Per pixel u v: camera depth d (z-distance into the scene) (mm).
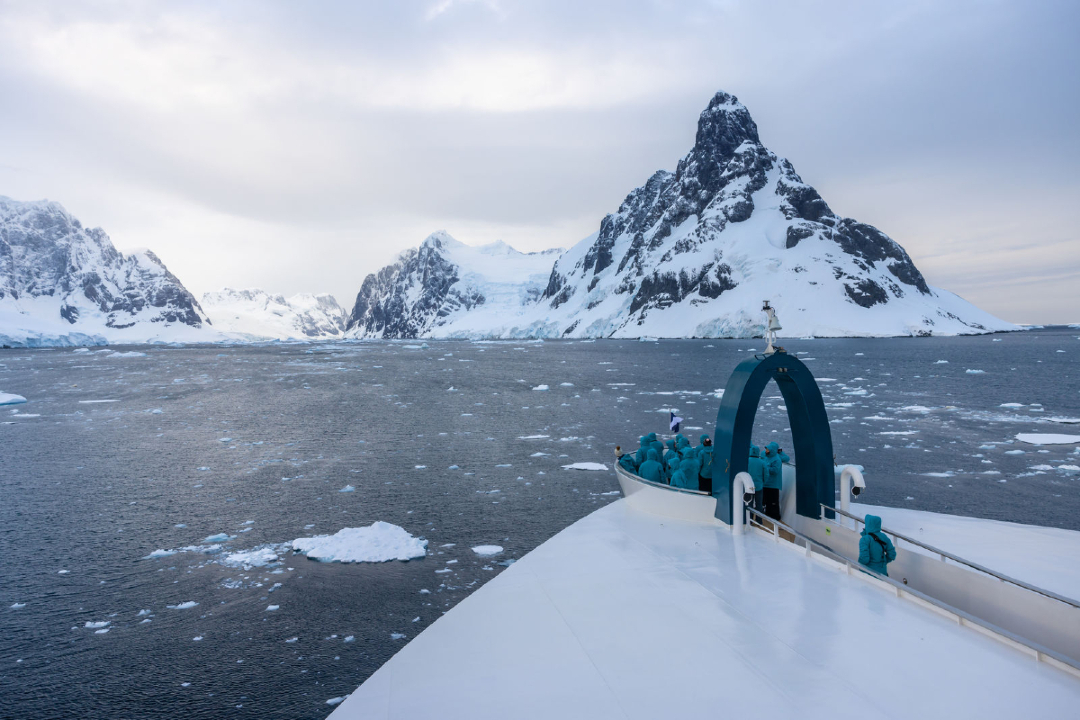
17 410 48812
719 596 8172
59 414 46031
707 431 34844
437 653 6926
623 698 5789
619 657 6633
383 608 12734
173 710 9492
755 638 6902
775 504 11930
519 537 17125
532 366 93750
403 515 19281
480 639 7254
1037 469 25188
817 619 7344
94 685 10172
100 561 15727
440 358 122500
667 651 6715
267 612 12648
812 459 11125
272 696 9781
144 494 22422
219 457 29016
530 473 24891
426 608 12719
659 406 45562
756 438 32969
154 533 17953
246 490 22781
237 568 15047
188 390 63500
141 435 35844
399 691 6133
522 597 8469
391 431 35906
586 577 9078
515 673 6398
